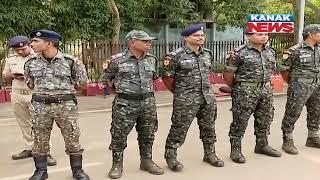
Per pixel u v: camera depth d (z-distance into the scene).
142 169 5.42
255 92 5.57
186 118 5.31
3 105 10.09
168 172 5.35
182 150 6.30
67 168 5.52
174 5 14.76
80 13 13.09
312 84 5.98
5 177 5.22
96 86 11.36
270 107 5.81
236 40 16.64
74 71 4.84
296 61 5.98
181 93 5.28
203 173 5.31
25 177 5.23
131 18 14.18
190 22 15.06
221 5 15.82
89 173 5.34
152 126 5.20
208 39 16.44
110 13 13.27
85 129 7.76
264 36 5.41
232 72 5.57
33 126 4.86
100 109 9.68
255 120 5.93
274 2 18.62
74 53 13.22
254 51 5.51
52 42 4.69
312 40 5.88
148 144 5.30
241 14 15.23
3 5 11.02
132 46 4.95
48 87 4.71
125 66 4.96
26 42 5.52
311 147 6.42
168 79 5.29
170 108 10.02
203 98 5.34
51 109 4.75
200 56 5.27
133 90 4.98
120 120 5.04
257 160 5.80
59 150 6.32
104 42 13.27
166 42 15.45
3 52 11.25
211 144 5.61
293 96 6.02
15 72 5.54
